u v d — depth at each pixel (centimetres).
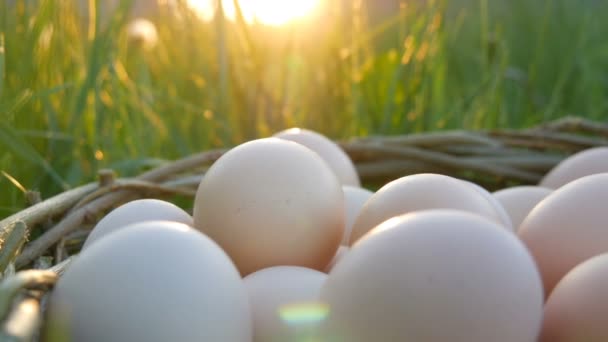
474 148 46
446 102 66
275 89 56
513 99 69
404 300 23
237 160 29
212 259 25
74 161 45
